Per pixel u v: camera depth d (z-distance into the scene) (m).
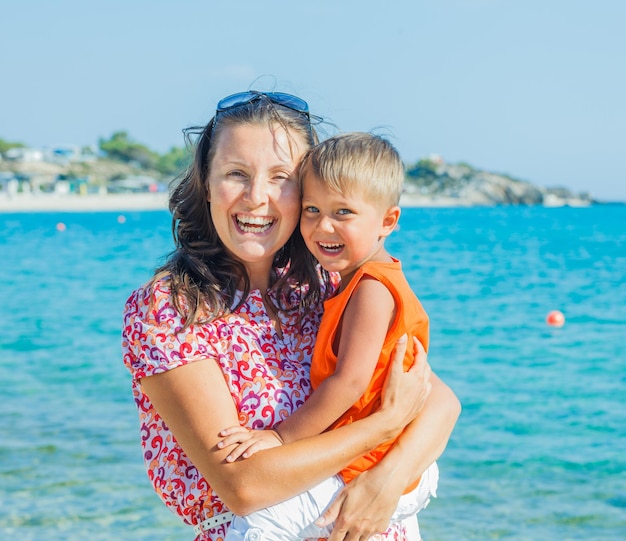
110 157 136.12
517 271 27.09
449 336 15.42
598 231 54.97
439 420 2.92
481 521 6.95
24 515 6.71
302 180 2.83
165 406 2.66
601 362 13.08
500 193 143.50
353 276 2.82
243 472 2.55
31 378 11.51
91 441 8.59
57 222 66.56
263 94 2.91
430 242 42.16
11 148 128.00
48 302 19.92
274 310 2.90
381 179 2.77
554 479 7.93
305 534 2.66
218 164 2.79
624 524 6.95
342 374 2.66
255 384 2.73
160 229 54.16
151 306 2.68
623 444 8.95
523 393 11.15
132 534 6.43
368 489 2.69
